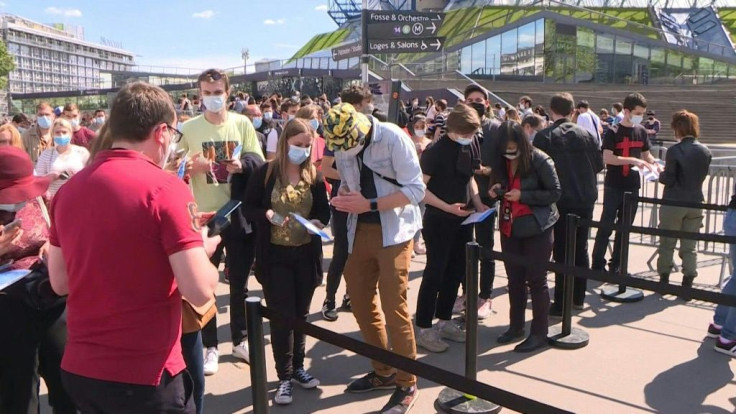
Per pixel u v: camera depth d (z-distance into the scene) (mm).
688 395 4047
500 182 4777
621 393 4078
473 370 3764
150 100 2162
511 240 4773
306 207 3959
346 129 3486
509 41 38281
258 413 2949
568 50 37594
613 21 39281
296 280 4020
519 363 4566
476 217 4422
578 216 4961
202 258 2074
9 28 146750
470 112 4438
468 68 39719
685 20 54094
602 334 5133
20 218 2807
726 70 39188
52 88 160625
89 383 2080
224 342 4980
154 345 2102
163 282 2092
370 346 2596
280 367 3963
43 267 2850
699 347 4852
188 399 2291
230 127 4387
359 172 3734
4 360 2883
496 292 6367
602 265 6422
